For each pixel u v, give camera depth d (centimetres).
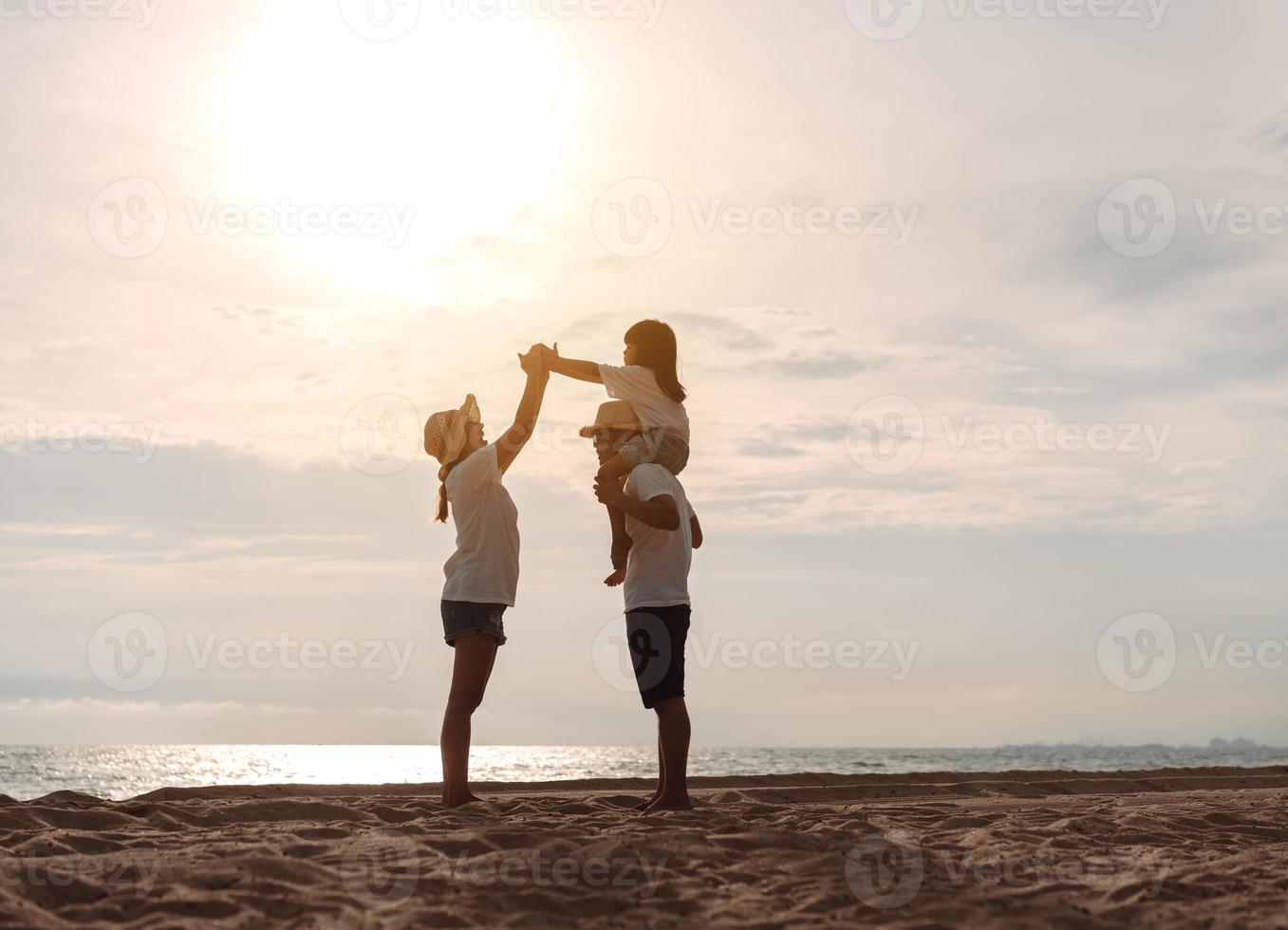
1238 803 607
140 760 4278
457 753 460
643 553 443
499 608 473
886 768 4741
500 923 243
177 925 231
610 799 508
